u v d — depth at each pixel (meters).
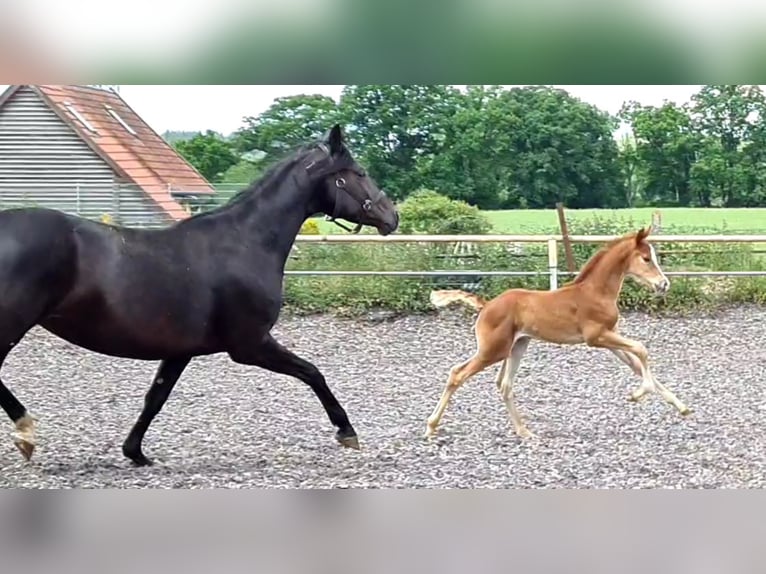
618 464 7.96
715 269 17.27
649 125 27.36
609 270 9.08
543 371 12.55
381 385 11.84
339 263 17.12
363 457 8.18
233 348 7.62
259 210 7.75
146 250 7.25
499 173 26.77
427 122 26.81
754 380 12.01
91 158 26.12
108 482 7.27
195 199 24.09
